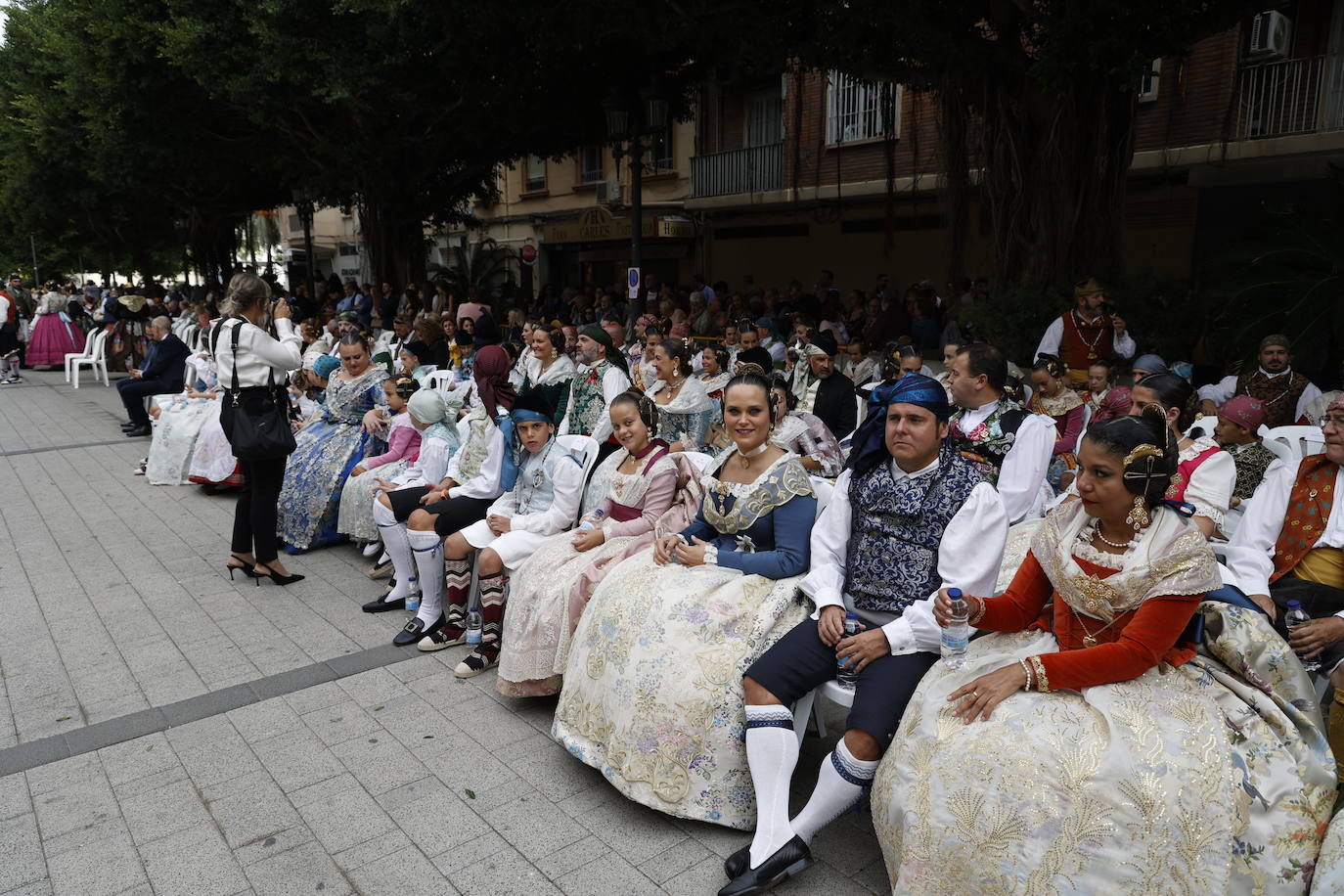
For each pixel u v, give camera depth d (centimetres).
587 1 966
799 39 936
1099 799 238
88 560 659
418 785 362
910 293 1315
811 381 795
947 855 248
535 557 436
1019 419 424
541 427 479
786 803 306
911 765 266
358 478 635
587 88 1486
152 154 1778
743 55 986
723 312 1345
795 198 1170
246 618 544
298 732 407
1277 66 1170
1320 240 750
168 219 2938
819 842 327
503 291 2339
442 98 1434
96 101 1703
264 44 1282
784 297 1641
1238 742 258
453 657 485
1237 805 242
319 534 675
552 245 2650
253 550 617
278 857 319
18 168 2622
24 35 2409
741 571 355
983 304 905
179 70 1514
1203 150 1214
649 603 346
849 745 296
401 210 1905
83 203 2600
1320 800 259
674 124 2148
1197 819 237
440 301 1752
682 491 437
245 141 1736
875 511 327
